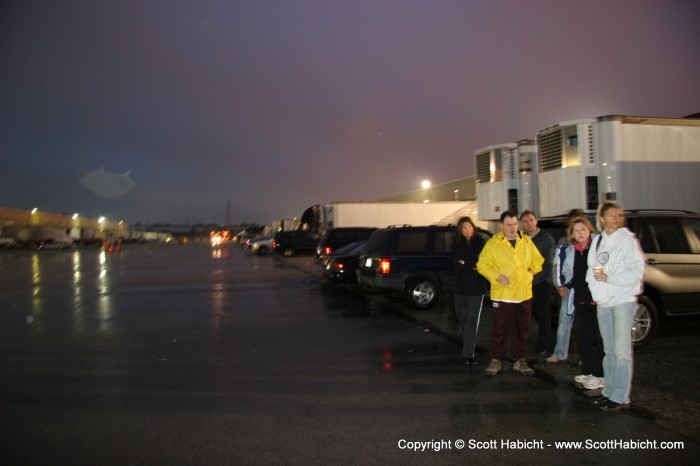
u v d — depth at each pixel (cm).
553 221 758
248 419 473
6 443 427
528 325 601
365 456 396
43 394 553
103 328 932
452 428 445
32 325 971
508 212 596
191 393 550
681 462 376
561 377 582
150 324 964
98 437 437
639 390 522
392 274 1024
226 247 5894
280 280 1748
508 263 585
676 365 605
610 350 484
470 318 641
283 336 837
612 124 936
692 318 699
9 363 685
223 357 704
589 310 527
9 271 2417
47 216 8119
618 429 435
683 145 975
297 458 394
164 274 2080
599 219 495
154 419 476
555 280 621
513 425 448
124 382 593
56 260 3431
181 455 401
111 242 5303
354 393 542
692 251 699
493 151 1223
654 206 955
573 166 955
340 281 1385
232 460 392
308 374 616
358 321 958
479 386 558
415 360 674
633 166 945
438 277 1040
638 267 468
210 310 1120
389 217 2628
